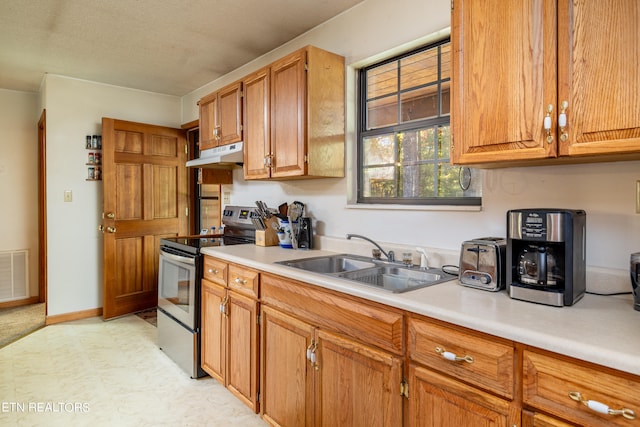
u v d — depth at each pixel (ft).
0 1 7.07
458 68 4.49
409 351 4.04
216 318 7.44
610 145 3.39
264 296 6.20
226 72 11.16
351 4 7.33
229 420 6.53
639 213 4.19
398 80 7.07
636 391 2.60
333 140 7.39
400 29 6.61
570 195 4.69
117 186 11.82
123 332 10.69
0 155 12.94
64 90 11.51
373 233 7.13
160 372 8.29
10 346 9.62
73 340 10.06
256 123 8.21
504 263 4.46
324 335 5.03
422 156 6.70
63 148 11.51
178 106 13.89
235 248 8.03
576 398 2.86
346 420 4.74
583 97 3.54
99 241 12.23
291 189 9.11
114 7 7.34
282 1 7.18
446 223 5.99
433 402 3.80
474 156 4.36
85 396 7.23
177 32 8.46
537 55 3.83
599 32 3.43
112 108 12.39
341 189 7.74
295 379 5.55
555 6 3.70
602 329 3.15
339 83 7.49
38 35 8.57
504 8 4.08
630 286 4.15
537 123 3.85
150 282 12.60
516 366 3.21
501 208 5.33
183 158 13.39
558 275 3.92
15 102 13.14
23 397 7.17
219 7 7.38
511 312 3.62
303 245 7.93
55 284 11.42
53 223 11.38
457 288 4.57
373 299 4.36
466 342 3.53
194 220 13.69
